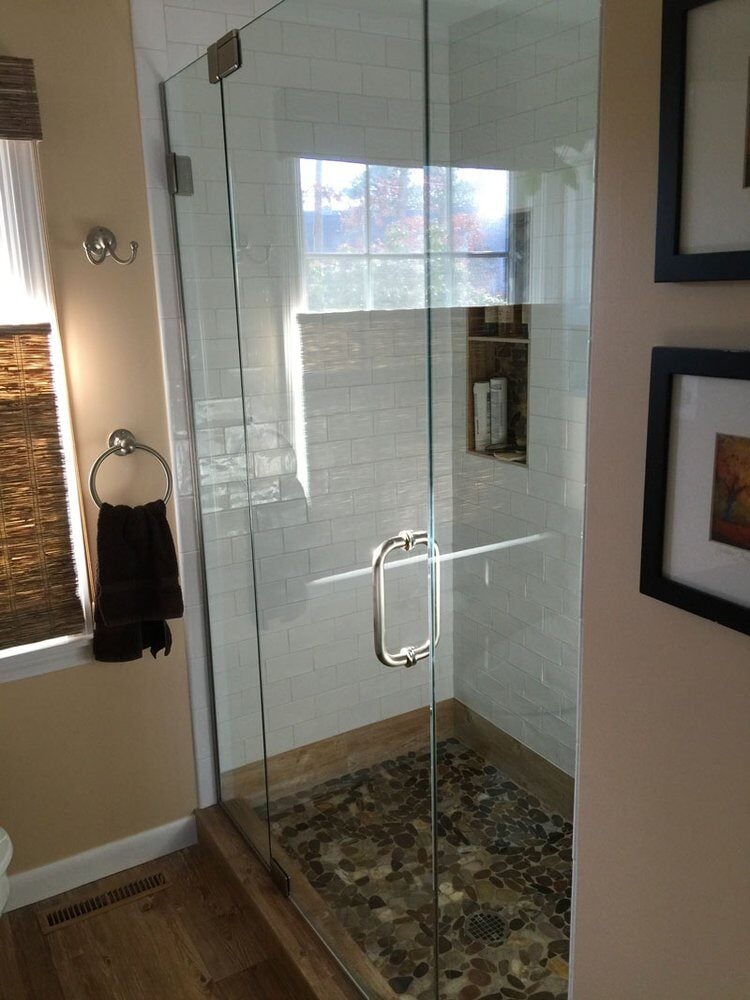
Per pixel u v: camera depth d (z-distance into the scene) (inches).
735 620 37.9
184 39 88.0
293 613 88.4
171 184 90.4
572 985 56.2
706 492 38.6
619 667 46.8
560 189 51.2
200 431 96.4
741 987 42.4
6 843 79.4
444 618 64.8
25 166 82.7
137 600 91.1
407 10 65.4
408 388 77.6
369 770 85.1
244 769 100.0
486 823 63.8
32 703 93.5
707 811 42.6
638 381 42.3
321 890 86.8
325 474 85.1
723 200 35.7
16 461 87.0
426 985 73.6
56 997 83.7
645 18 39.1
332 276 79.1
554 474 53.9
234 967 86.7
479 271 57.1
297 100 76.7
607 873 50.9
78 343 88.8
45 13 81.2
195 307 92.4
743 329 36.1
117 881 100.2
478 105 55.2
